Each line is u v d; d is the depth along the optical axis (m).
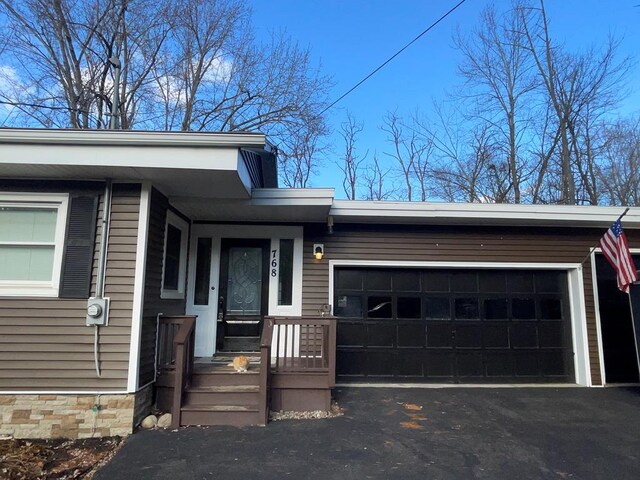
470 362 7.50
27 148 4.61
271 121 15.84
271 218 7.25
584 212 7.09
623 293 7.77
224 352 7.16
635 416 5.66
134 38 14.37
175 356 5.61
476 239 7.62
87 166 4.70
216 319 7.20
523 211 7.02
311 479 3.78
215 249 7.33
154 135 4.64
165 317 5.68
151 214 5.38
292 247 7.46
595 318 7.53
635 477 3.88
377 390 6.91
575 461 4.21
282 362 6.32
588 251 7.70
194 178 5.12
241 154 5.05
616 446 4.61
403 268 7.65
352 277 7.62
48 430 4.79
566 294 7.79
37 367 4.87
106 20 13.84
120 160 4.67
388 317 7.55
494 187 19.03
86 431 4.81
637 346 6.75
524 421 5.43
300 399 5.69
